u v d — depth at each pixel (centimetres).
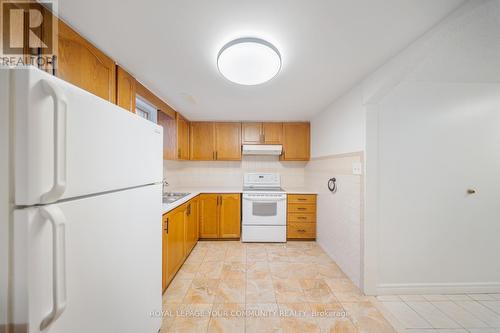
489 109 184
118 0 90
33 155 49
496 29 114
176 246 208
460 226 186
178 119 281
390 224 184
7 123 49
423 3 95
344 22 107
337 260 234
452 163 184
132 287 96
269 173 365
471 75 170
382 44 127
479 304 172
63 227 55
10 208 49
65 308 59
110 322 80
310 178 338
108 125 77
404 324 150
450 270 186
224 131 335
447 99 183
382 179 182
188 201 251
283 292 185
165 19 104
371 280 180
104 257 76
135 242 99
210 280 204
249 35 117
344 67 156
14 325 50
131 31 113
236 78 154
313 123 322
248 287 192
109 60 139
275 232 307
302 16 102
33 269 50
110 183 79
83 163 65
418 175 183
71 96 59
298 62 148
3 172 49
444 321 154
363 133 180
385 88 156
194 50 133
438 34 110
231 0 92
